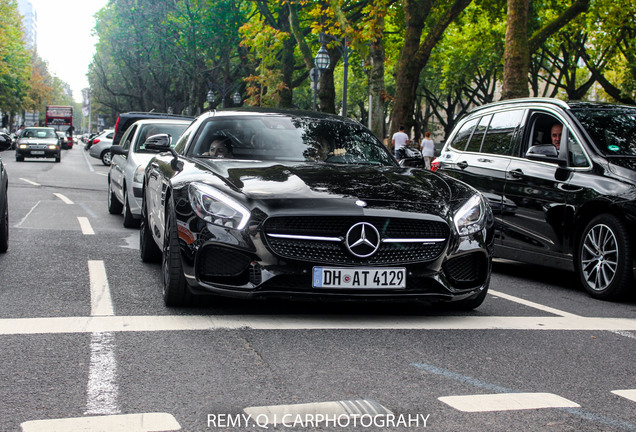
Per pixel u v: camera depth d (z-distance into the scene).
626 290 6.47
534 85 44.94
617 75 45.50
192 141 6.24
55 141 37.56
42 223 10.45
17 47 72.81
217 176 5.19
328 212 4.68
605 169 6.84
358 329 4.80
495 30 42.53
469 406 3.30
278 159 5.87
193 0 47.91
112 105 71.69
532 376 3.88
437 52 49.34
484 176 8.06
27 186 18.09
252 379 3.62
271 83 35.44
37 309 5.05
